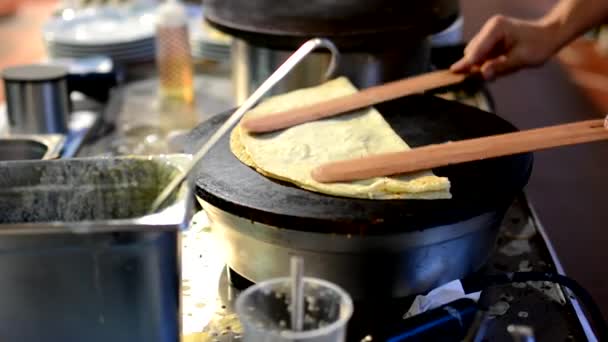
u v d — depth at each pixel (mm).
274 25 1878
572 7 1969
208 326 1547
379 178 1537
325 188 1521
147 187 1485
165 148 2031
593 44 3715
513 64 1940
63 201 1496
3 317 1387
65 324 1392
